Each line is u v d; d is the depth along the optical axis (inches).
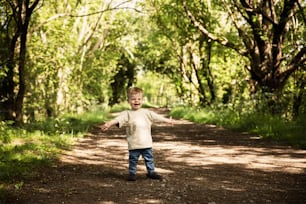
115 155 426.6
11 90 706.2
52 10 1049.5
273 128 595.8
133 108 292.4
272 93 773.9
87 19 1282.0
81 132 675.4
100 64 1539.1
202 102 1355.8
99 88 1704.0
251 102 796.6
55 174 305.9
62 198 234.7
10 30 802.2
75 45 1214.3
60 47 1051.3
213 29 1024.2
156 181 280.8
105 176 301.3
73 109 1274.6
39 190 253.4
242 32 863.7
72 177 295.9
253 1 827.4
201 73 1362.0
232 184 270.4
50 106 1128.8
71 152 437.1
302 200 228.8
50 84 1128.8
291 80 966.4
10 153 374.6
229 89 1483.8
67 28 1069.1
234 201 226.5
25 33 695.7
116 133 737.0
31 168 318.7
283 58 804.6
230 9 896.9
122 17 1403.8
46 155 389.7
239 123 735.1
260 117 696.4
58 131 601.9
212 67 1460.4
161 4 1024.2
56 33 1005.2
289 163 354.0
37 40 945.5
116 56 1663.4
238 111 821.2
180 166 346.6
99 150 469.4
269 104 771.4
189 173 312.2
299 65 784.9
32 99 1047.6
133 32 1539.1
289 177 293.7
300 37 823.1
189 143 534.6
